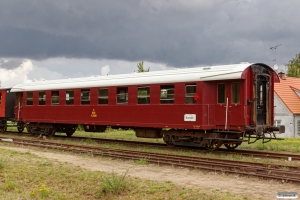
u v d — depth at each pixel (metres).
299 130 34.75
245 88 15.85
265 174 10.88
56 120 22.83
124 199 9.18
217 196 8.63
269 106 16.97
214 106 16.73
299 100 35.91
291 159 14.50
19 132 27.61
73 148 17.16
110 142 20.70
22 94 25.94
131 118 19.00
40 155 15.49
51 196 9.68
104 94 20.34
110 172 11.84
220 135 16.75
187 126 16.86
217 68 16.66
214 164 12.53
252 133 16.31
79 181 10.65
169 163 13.04
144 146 18.73
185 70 17.66
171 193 9.17
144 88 18.62
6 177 11.07
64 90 22.45
